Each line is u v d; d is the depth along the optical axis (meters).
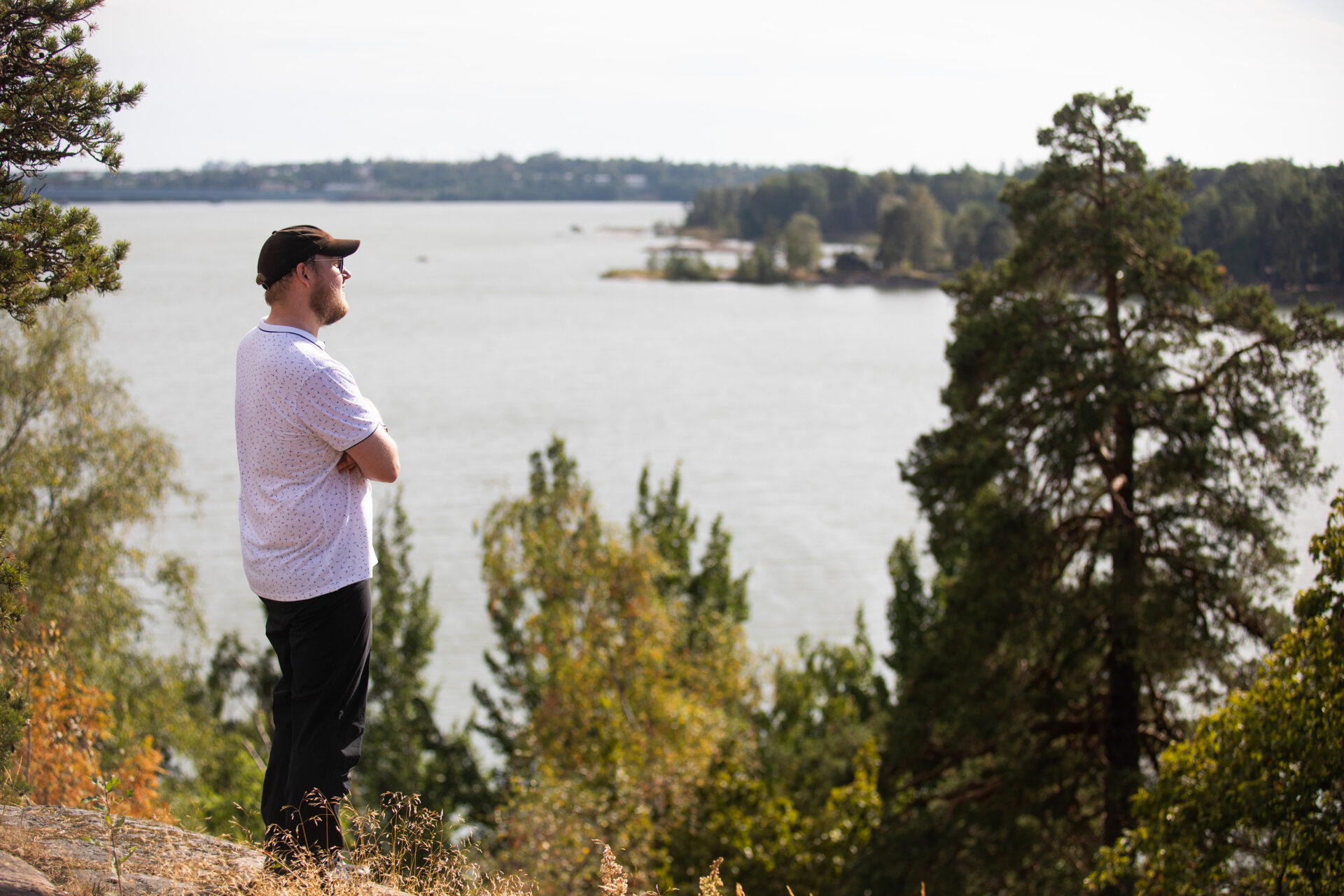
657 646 20.44
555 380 123.44
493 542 21.78
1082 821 17.08
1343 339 15.64
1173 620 15.64
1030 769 16.84
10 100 4.30
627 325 182.00
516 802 15.18
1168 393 16.48
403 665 27.42
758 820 17.05
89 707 8.47
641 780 16.94
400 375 126.50
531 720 22.03
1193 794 8.75
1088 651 17.39
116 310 183.62
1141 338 17.08
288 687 3.54
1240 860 8.92
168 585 19.25
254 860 3.57
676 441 88.75
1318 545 7.96
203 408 96.88
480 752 34.31
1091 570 16.73
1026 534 16.73
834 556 56.62
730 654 22.41
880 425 97.88
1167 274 17.03
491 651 43.78
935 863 16.45
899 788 18.19
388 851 3.76
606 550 21.11
